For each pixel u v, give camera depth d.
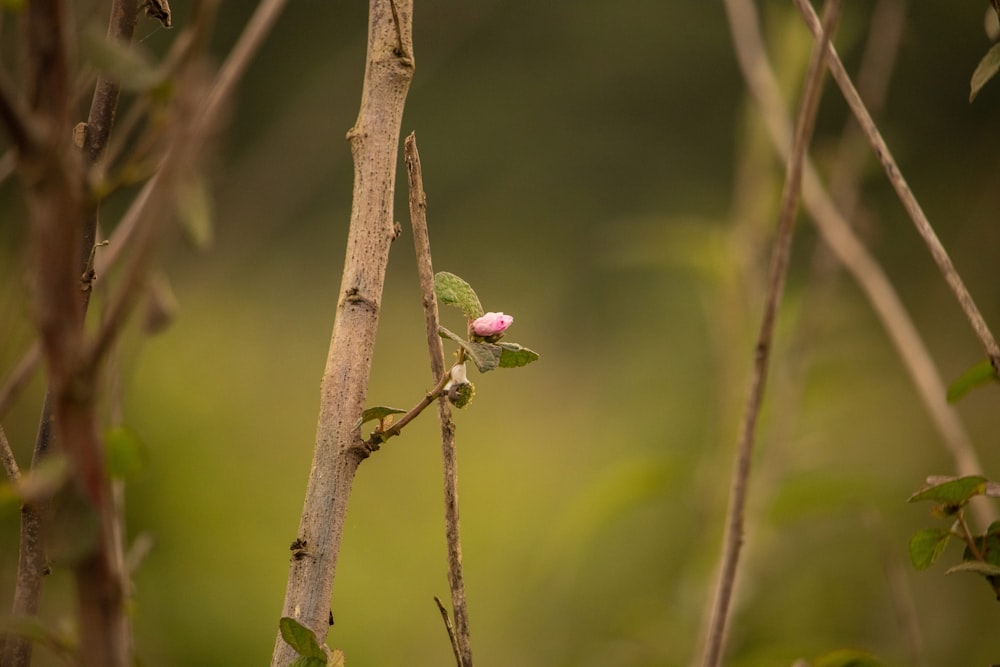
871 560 4.62
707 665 3.18
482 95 17.16
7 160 3.22
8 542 3.51
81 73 3.23
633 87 17.25
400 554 7.50
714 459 4.08
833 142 4.16
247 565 5.58
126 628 3.17
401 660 6.10
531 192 16.59
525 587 6.36
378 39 3.24
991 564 3.24
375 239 3.24
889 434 5.59
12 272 3.24
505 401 10.99
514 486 8.66
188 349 7.26
